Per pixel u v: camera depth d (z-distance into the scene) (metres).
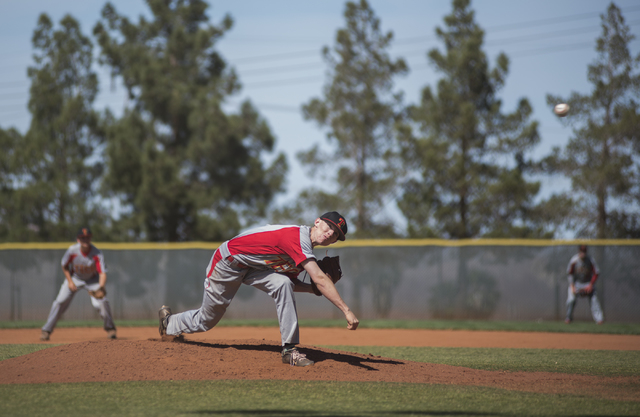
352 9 60.75
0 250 29.41
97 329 24.52
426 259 29.27
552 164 48.66
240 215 64.38
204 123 61.31
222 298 11.16
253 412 8.09
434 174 48.28
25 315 29.05
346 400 8.89
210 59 71.06
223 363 11.10
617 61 47.00
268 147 66.12
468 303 28.83
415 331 24.25
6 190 52.88
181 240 54.16
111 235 51.81
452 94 47.88
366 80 60.78
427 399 9.06
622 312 27.92
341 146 61.47
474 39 48.50
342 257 29.55
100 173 56.44
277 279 10.93
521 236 45.84
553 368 13.27
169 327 12.13
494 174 49.09
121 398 8.90
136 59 61.31
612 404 8.96
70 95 55.97
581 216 47.28
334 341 20.27
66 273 19.36
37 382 9.98
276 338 20.30
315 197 62.28
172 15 69.00
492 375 11.63
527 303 28.62
